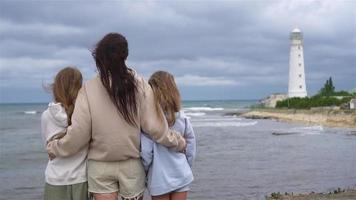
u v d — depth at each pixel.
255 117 100.44
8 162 27.25
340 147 36.47
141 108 4.35
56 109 4.33
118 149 4.29
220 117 106.69
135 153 4.40
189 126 4.82
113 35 4.26
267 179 19.53
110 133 4.25
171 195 4.72
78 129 4.21
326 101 88.19
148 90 4.41
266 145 38.75
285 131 58.09
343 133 54.38
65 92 4.40
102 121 4.22
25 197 15.94
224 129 62.69
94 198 4.46
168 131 4.48
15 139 46.56
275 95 127.06
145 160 4.50
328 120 74.19
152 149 4.50
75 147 4.28
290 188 17.11
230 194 15.88
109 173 4.36
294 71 109.06
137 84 4.31
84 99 4.26
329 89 109.69
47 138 4.40
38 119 95.69
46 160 28.34
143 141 4.46
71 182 4.37
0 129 63.47
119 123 4.25
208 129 62.66
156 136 4.41
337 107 82.75
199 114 125.88
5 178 20.67
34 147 37.81
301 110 87.50
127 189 4.41
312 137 48.16
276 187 17.34
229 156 29.84
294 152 32.53
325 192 15.79
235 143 40.72
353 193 14.62
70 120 4.39
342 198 13.70
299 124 75.94
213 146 37.81
